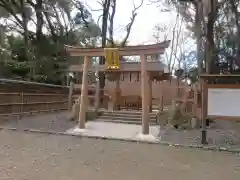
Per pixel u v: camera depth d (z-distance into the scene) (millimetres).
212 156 4930
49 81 19359
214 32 16844
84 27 22344
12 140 5992
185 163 4617
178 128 11547
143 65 10125
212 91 7469
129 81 19344
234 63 17453
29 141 5902
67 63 19969
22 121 11953
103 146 5523
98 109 14812
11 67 17766
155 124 12680
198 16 16906
